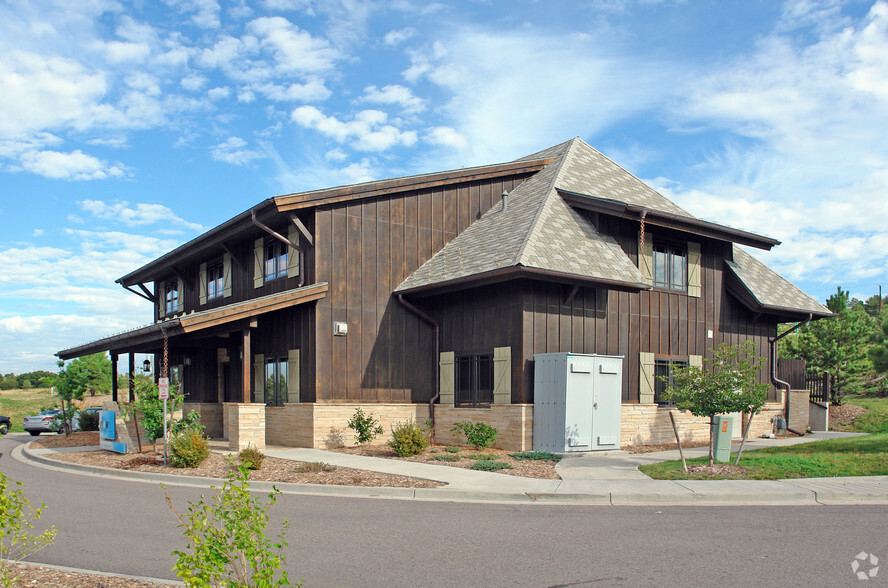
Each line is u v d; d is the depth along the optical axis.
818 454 14.04
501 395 16.64
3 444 23.48
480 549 7.48
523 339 16.12
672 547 7.52
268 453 15.89
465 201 20.86
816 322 29.70
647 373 18.61
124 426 17.45
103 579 6.34
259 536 4.72
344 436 17.42
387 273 18.81
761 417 21.56
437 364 18.88
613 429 16.22
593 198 18.20
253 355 20.48
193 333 17.81
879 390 32.84
